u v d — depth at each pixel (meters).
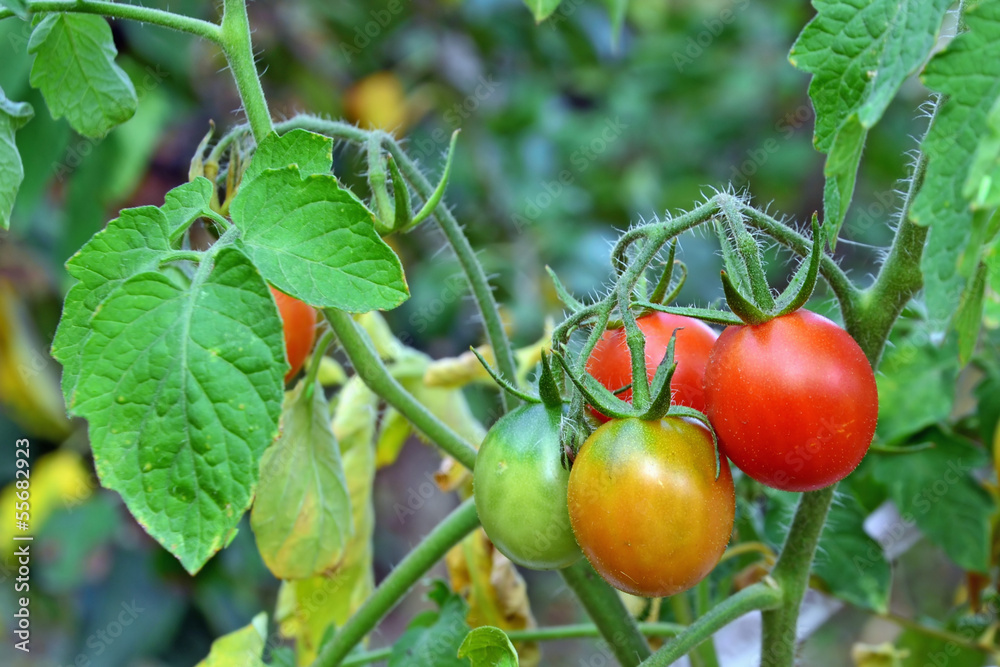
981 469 0.60
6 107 0.41
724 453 0.39
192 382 0.35
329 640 0.49
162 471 0.35
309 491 0.47
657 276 0.43
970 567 0.52
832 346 0.38
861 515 0.52
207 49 0.83
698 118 1.22
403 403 0.44
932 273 0.35
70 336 0.37
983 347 0.54
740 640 0.56
